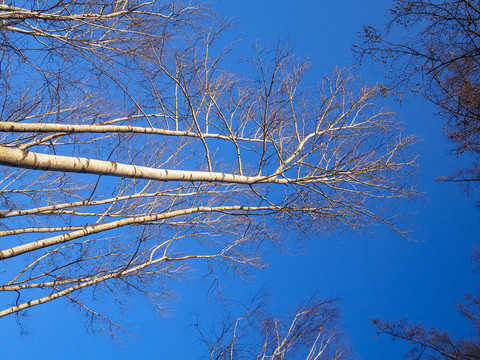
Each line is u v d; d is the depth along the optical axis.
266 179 5.73
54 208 6.17
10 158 3.79
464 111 5.23
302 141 6.16
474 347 6.67
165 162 6.46
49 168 4.05
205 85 5.71
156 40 5.13
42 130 4.66
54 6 4.56
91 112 5.85
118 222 5.56
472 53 4.70
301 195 5.85
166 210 6.62
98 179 5.29
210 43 5.63
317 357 5.47
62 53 4.72
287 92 5.96
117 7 5.21
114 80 5.01
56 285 6.06
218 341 5.51
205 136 6.25
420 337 6.90
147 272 6.69
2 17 4.26
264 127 5.68
